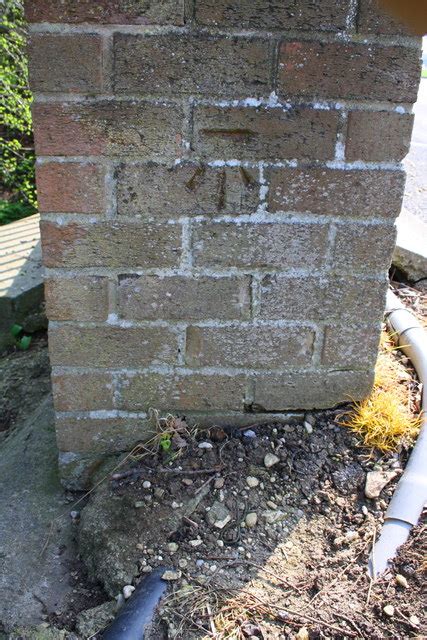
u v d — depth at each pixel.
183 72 1.72
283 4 1.67
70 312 1.96
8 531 2.06
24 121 5.50
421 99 8.60
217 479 2.02
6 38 5.33
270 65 1.73
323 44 1.72
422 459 2.05
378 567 1.80
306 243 1.94
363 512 1.96
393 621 1.67
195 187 1.84
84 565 1.95
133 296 1.96
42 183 1.80
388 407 2.19
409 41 1.73
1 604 1.85
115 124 1.75
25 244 4.12
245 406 2.16
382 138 1.83
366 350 2.11
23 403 2.98
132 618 1.68
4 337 3.54
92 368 2.05
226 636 1.65
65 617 1.82
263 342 2.06
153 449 2.10
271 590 1.77
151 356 2.04
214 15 1.67
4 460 2.37
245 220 1.89
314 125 1.80
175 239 1.90
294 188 1.87
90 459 2.17
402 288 3.37
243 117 1.78
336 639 1.64
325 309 2.03
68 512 2.13
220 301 1.99
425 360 2.46
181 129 1.78
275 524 1.94
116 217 1.86
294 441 2.14
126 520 1.92
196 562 1.83
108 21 1.66
